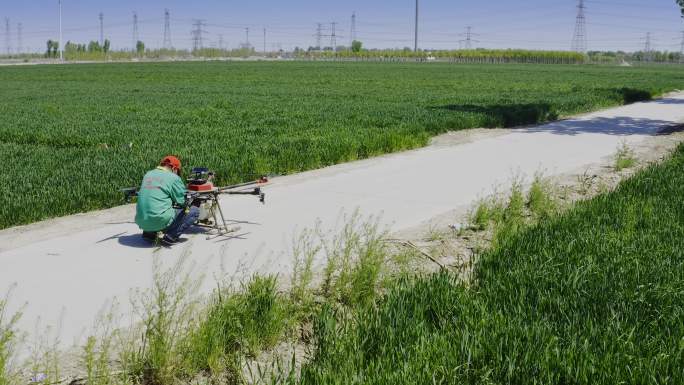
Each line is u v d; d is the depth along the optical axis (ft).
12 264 23.30
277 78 213.25
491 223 29.48
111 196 33.94
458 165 46.29
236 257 24.02
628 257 21.39
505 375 13.75
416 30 502.38
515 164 46.80
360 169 44.68
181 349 15.35
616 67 414.82
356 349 14.93
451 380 13.48
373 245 22.33
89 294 20.18
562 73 274.57
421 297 17.81
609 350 14.44
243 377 14.71
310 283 21.35
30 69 286.25
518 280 19.11
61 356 16.03
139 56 487.61
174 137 57.93
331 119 74.43
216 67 322.55
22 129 65.16
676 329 15.89
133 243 26.02
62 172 39.70
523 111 81.35
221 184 39.06
